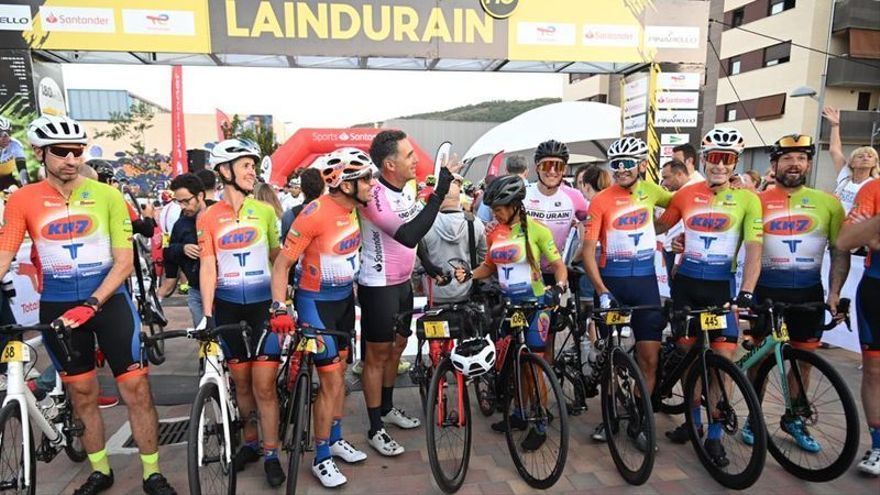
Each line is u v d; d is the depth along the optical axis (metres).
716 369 2.65
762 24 20.94
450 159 2.67
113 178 4.40
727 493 2.53
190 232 3.82
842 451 2.46
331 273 2.60
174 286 4.64
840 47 19.23
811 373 2.91
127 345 2.45
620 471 2.68
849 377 3.97
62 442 2.60
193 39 5.91
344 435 3.22
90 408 2.50
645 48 6.63
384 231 2.69
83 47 5.74
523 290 2.99
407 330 2.88
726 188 2.90
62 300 2.40
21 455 2.22
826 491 2.53
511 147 8.99
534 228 2.94
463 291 3.36
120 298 2.48
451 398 2.83
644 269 3.09
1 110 5.68
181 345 5.17
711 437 2.70
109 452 3.00
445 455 2.74
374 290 2.87
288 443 2.53
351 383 4.08
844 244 2.58
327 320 2.62
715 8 23.14
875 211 2.59
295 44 6.09
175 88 10.44
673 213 3.14
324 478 2.61
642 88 6.89
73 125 2.28
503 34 6.37
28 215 2.32
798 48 19.50
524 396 2.72
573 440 3.10
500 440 3.12
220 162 2.65
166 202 5.83
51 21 5.66
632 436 2.67
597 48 6.54
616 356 2.72
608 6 6.51
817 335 2.93
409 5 6.20
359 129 13.14
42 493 2.59
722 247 2.91
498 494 2.54
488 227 3.37
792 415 2.69
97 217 2.42
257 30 6.00
